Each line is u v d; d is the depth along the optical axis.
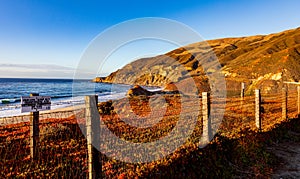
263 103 22.67
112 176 6.39
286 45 130.62
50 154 8.21
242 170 7.57
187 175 6.47
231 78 70.88
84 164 7.34
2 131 11.83
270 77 61.41
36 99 7.72
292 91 39.88
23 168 7.09
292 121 13.25
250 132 10.59
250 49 160.75
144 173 6.28
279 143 10.42
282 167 7.85
